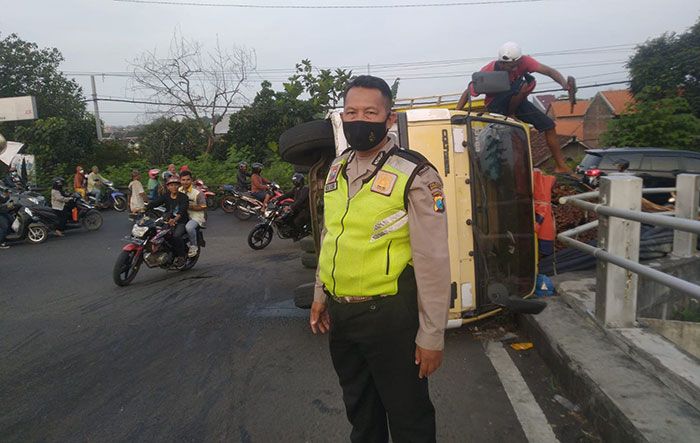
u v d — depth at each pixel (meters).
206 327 5.31
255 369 4.18
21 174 18.94
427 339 1.98
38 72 29.89
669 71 25.77
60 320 5.77
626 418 2.69
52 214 12.30
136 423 3.38
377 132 2.02
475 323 4.86
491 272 4.46
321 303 2.46
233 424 3.31
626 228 3.75
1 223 11.41
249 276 7.64
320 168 4.69
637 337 3.57
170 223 7.81
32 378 4.19
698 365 3.09
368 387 2.35
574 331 3.93
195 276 7.80
